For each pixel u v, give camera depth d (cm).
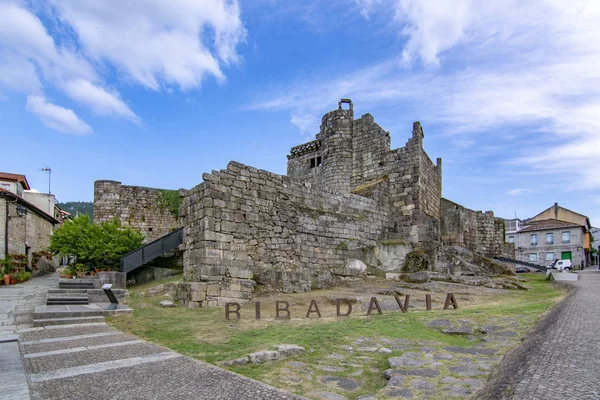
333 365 619
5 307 1147
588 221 6281
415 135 2236
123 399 437
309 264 1695
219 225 1360
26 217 2562
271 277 1452
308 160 3011
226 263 1355
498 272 2369
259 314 993
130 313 1078
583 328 700
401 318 947
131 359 609
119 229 2095
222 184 1398
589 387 415
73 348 687
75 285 1491
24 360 604
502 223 3353
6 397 442
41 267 2853
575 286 1628
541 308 1017
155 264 1998
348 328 845
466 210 2958
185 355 648
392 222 2234
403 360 616
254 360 620
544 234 5884
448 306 1167
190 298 1220
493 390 449
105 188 2530
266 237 1522
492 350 667
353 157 2533
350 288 1623
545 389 413
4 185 2955
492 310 1019
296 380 552
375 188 2188
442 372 556
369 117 2492
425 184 2342
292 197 1673
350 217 1952
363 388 528
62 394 452
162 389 469
